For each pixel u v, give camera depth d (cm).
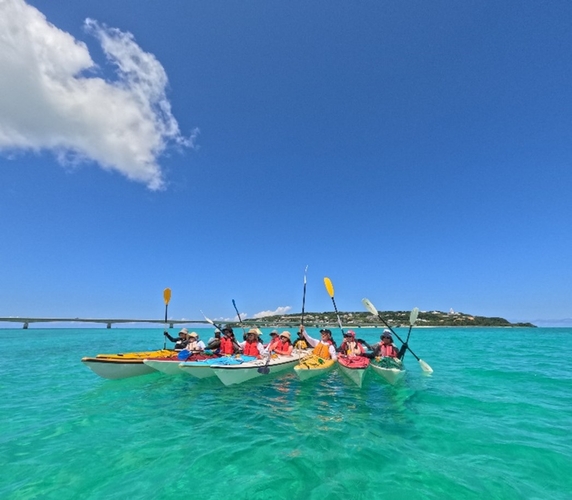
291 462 436
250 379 915
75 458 456
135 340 3216
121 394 823
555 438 513
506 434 530
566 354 1744
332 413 645
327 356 1065
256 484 383
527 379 993
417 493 362
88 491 374
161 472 415
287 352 1093
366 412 650
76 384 960
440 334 4634
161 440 516
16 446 498
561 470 412
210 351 1044
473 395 782
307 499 351
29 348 2238
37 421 616
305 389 845
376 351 1050
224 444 498
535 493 362
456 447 480
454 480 388
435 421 595
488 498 352
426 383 924
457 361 1431
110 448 488
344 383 909
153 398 779
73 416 646
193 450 477
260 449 478
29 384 970
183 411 671
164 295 1377
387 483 383
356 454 458
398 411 656
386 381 920
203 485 383
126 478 402
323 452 466
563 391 827
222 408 688
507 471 409
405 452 465
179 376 1028
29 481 396
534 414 635
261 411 662
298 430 554
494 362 1399
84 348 2236
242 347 1099
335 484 382
